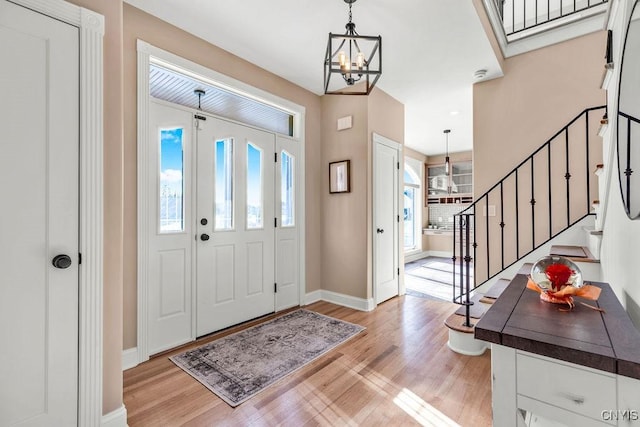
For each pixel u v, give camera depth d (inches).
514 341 34.8
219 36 103.0
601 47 112.7
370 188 139.3
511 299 48.7
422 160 305.4
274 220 132.9
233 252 116.5
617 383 30.1
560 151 120.7
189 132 103.0
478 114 138.2
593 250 90.5
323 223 154.2
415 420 64.7
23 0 51.0
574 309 43.4
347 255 144.0
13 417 49.6
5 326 49.1
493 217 135.2
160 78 107.7
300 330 113.0
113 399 60.2
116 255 61.3
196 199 104.9
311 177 150.3
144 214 90.7
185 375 82.2
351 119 143.0
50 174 53.3
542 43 122.7
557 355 32.3
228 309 114.6
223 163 114.3
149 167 92.4
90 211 57.4
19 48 50.7
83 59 56.9
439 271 228.7
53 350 53.3
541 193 125.0
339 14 90.8
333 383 78.4
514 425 35.8
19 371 50.2
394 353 94.8
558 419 33.1
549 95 122.5
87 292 56.8
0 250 48.9
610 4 63.6
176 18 93.5
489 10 102.8
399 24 95.3
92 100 57.9
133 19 88.7
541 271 49.8
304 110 145.3
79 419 55.6
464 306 104.6
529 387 34.8
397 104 161.2
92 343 57.1
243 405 69.7
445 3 85.9
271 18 93.2
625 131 53.9
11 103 49.9
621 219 59.1
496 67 123.8
